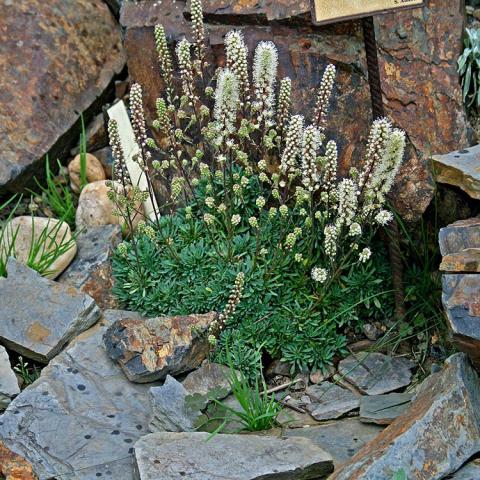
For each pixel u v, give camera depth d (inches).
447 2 60.4
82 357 56.9
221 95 56.9
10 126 65.4
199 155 58.9
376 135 54.7
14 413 54.4
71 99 67.1
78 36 68.4
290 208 60.2
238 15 61.4
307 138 55.4
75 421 54.2
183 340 56.4
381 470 49.7
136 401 55.4
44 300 58.7
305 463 51.2
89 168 65.7
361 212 57.0
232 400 55.7
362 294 58.3
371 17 55.9
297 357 57.4
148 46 63.6
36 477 52.4
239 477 50.6
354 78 59.7
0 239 61.3
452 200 58.1
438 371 55.7
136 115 57.8
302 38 60.5
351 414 55.5
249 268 58.2
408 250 59.3
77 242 62.3
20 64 66.7
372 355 57.8
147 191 59.5
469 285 52.0
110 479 52.0
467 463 50.9
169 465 51.0
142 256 59.7
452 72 59.7
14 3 67.7
